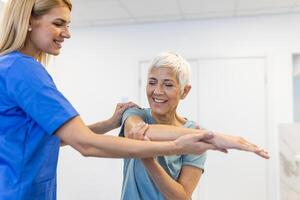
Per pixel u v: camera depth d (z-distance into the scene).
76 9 3.05
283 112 3.13
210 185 3.16
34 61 0.82
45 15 0.84
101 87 3.55
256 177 3.10
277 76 3.16
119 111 1.14
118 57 3.53
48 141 0.86
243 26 3.26
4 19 0.85
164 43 3.43
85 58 3.61
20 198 0.80
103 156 0.77
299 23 3.16
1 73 0.79
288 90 3.14
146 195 1.02
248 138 3.15
